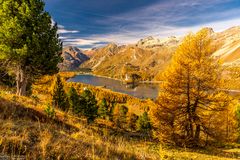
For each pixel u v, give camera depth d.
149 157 7.99
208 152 19.61
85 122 17.88
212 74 21.64
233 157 17.72
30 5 22.67
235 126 36.03
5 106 9.42
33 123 7.95
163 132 22.28
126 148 8.10
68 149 6.18
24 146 5.61
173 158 10.34
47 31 23.70
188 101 22.41
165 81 22.48
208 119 22.22
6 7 22.17
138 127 59.53
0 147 5.31
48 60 23.88
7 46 22.08
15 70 25.22
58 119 12.40
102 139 9.04
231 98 21.69
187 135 22.55
